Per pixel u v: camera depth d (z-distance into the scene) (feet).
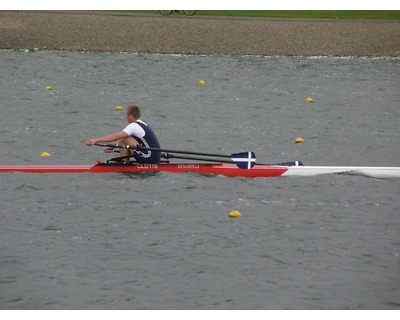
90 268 163.63
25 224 187.21
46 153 256.32
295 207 203.31
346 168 235.20
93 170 230.68
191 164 232.53
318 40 551.18
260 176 231.50
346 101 373.20
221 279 159.63
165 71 447.42
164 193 212.43
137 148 226.38
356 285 158.20
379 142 289.12
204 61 485.97
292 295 153.69
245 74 444.14
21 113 326.65
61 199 205.87
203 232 183.93
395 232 186.70
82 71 439.63
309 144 284.82
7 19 567.59
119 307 148.15
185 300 151.02
